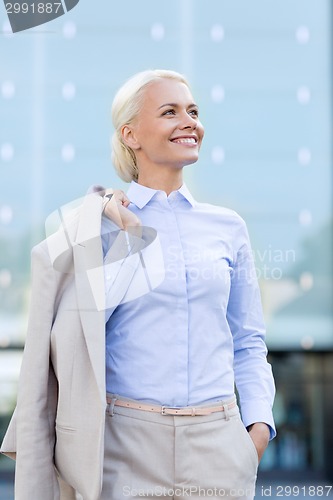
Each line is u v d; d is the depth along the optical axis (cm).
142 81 246
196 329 232
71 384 225
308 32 588
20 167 571
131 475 226
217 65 585
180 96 244
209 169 584
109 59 578
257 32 587
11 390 566
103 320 222
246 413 252
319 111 588
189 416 227
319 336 580
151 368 228
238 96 585
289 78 587
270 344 582
